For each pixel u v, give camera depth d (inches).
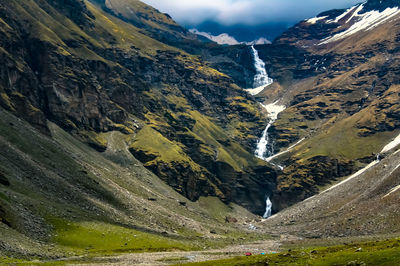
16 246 4717.0
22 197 6456.7
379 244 3978.8
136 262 5216.5
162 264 5177.2
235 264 4057.6
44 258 4763.8
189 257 6190.9
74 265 4544.8
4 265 3880.4
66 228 6294.3
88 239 6200.8
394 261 3031.5
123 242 6609.3
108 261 5118.1
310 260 3636.8
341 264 3314.5
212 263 4429.1
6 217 5403.5
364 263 3149.6
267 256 4343.0
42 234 5693.9
